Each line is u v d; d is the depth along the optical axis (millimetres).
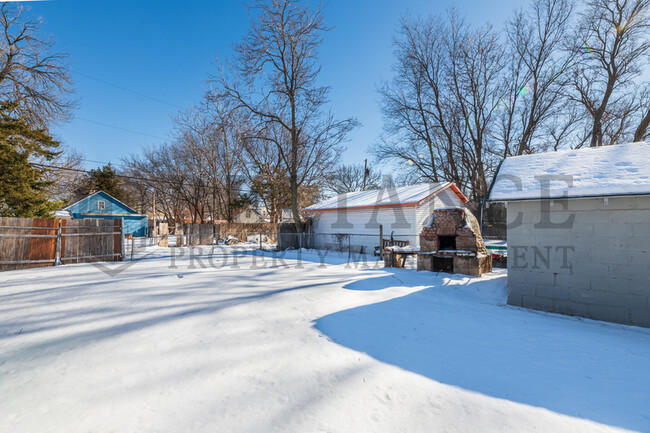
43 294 5691
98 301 5129
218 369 2693
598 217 4855
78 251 11023
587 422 2014
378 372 2701
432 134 24844
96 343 3295
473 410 2139
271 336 3561
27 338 3449
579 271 4984
